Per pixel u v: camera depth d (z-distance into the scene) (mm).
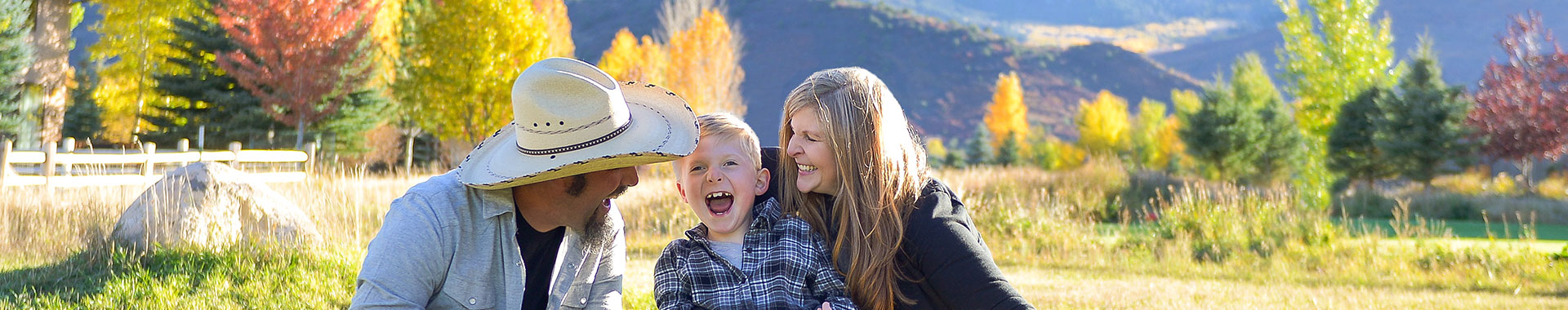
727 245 2852
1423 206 18328
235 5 24703
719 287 2768
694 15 44656
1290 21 24750
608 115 2508
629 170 2666
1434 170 24078
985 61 164625
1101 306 7176
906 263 2645
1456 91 24641
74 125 28703
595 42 173125
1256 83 37125
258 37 24781
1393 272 9422
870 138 2658
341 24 25562
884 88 2768
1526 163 24438
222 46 27109
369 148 30297
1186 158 45812
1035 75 162875
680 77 40156
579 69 2539
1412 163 24000
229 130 27031
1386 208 18453
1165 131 51250
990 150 58750
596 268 2883
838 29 173500
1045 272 9461
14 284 6191
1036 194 13664
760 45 172750
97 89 32250
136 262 6578
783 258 2711
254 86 25875
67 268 6574
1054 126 144125
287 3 24750
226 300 5914
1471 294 8227
